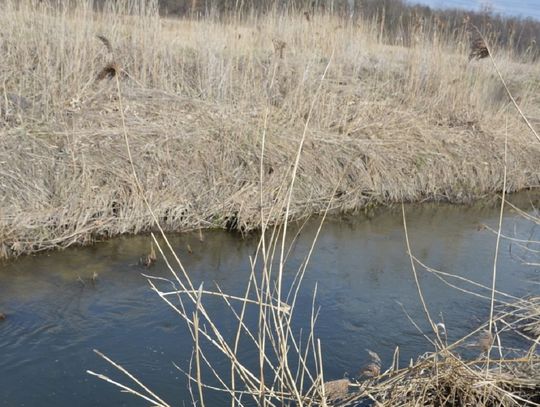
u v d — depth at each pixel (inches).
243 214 275.1
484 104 428.5
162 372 169.2
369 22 455.2
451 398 141.9
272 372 170.1
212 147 292.2
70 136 271.3
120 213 257.9
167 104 315.3
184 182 277.0
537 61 500.1
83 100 299.3
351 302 216.4
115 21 353.4
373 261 256.2
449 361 140.6
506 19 474.6
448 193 352.2
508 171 378.3
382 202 331.6
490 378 140.6
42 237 239.0
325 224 297.3
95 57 330.6
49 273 223.1
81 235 247.6
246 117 319.3
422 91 413.7
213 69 346.9
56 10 338.6
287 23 417.1
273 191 278.1
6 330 184.5
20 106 282.2
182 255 248.5
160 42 356.2
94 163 262.5
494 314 208.7
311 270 242.8
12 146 254.4
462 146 374.9
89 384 162.6
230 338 187.0
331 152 323.6
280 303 122.5
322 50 406.9
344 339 190.4
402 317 207.2
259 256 253.4
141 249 249.4
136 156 272.5
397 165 341.7
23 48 322.0
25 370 166.6
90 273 225.8
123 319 196.1
